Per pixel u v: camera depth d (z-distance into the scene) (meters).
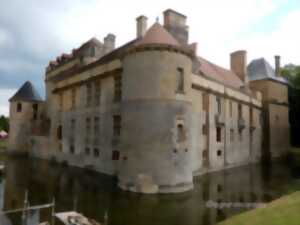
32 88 42.94
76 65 34.81
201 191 18.31
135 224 11.83
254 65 42.28
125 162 18.59
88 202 15.23
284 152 41.09
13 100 41.09
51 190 18.06
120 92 23.25
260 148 37.50
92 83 27.42
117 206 14.55
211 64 33.78
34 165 29.47
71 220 11.82
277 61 43.34
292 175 25.19
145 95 18.23
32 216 12.70
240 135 32.91
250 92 36.72
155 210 13.93
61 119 32.81
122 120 19.53
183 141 18.56
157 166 17.44
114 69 23.61
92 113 26.95
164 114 17.98
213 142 27.22
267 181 22.14
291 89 46.38
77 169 26.69
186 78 19.44
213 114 27.38
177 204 15.07
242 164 32.56
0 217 12.55
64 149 31.48
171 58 18.61
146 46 18.42
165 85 18.23
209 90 26.45
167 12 26.83
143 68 18.52
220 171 27.16
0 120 78.00
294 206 10.48
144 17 27.17
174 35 26.62
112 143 23.67
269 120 38.41
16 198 16.05
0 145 52.28
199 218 12.69
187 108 19.20
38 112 42.09
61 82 34.03
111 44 34.72
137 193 17.23
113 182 20.61
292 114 46.28
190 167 19.00
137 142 18.02
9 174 23.89
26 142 40.59
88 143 27.27
